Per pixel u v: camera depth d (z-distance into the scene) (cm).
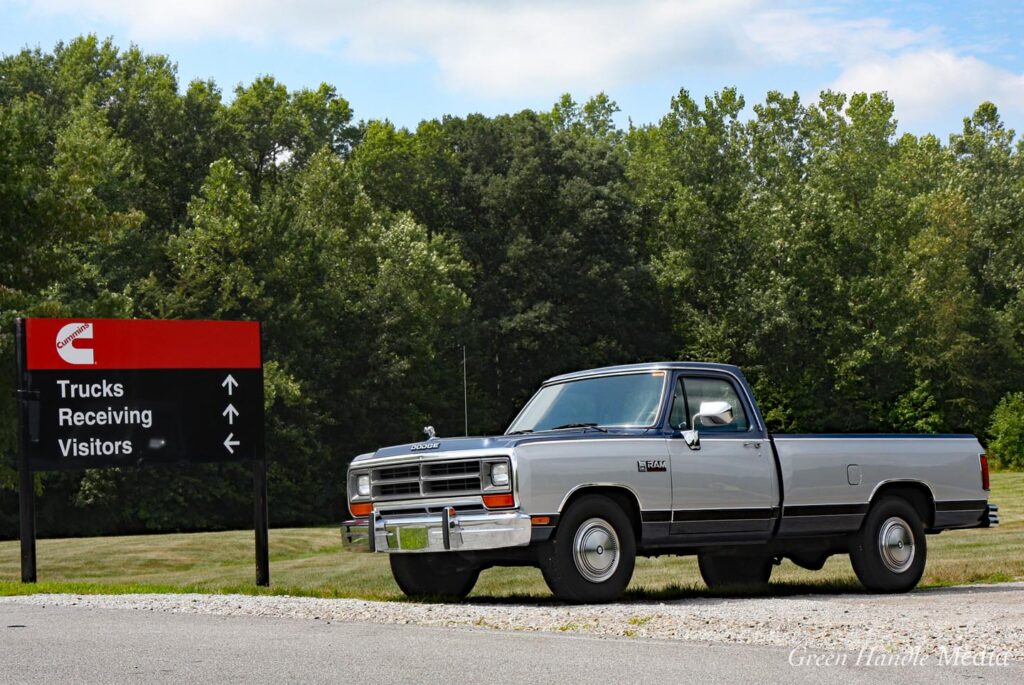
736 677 700
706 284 7269
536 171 7050
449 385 6700
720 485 1164
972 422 7269
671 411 1168
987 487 1366
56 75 6066
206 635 877
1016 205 8269
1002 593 1241
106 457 1394
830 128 9581
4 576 2486
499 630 901
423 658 767
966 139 9400
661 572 1891
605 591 1087
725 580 1386
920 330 7419
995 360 7519
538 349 6788
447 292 6350
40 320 1375
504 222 7212
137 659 765
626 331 7081
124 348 1405
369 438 6031
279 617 996
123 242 5372
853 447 1266
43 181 4006
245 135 6819
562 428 1184
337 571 2425
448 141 7619
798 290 7081
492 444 1070
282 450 5609
